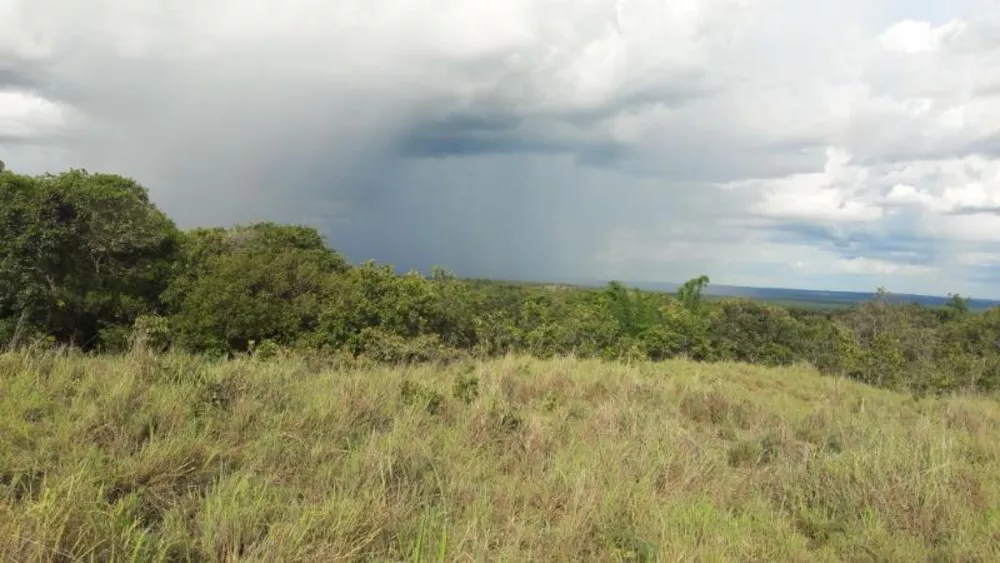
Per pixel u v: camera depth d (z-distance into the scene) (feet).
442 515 13.48
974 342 72.64
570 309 66.59
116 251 74.54
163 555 10.49
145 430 16.26
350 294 53.06
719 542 12.98
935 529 15.25
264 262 65.41
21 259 64.59
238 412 18.39
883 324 96.22
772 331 70.79
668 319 70.74
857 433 24.45
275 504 12.91
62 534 10.21
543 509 14.85
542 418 22.75
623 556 12.68
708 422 28.50
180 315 65.51
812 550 14.32
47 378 19.77
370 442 17.01
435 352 45.19
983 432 28.07
